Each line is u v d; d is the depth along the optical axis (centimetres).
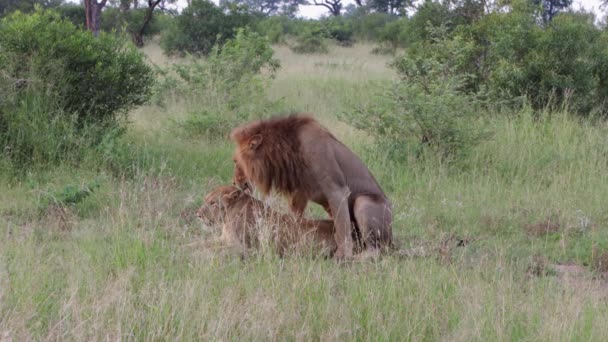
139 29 4594
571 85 1730
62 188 1079
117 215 952
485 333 652
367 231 902
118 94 1423
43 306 664
